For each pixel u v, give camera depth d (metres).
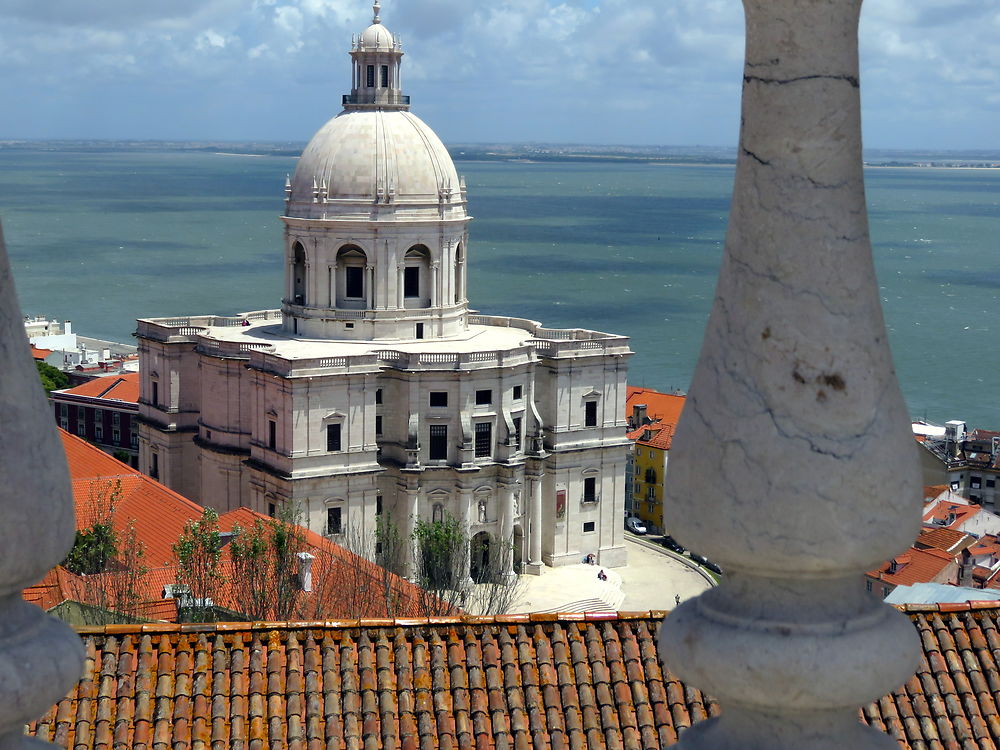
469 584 128.38
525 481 142.50
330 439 134.00
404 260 146.38
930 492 143.75
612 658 31.20
